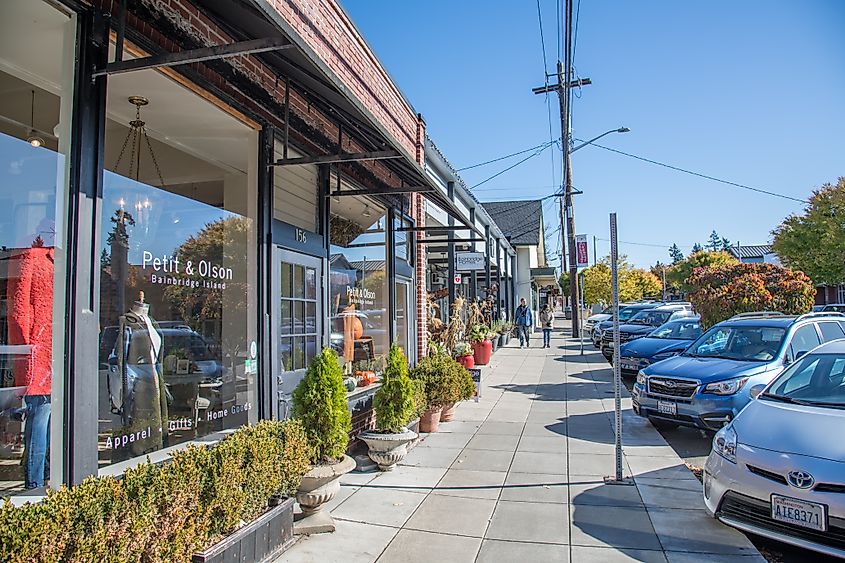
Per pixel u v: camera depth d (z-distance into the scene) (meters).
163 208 5.07
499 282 25.73
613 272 6.53
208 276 5.57
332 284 7.73
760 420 5.23
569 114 25.89
